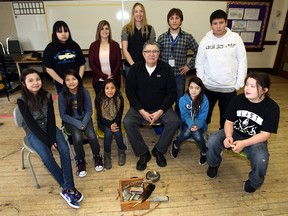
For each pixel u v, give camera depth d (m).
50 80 4.75
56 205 1.64
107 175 1.95
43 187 1.81
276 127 1.54
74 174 1.96
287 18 4.77
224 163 2.13
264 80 1.48
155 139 2.55
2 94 3.94
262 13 4.77
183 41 2.45
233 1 4.57
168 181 1.88
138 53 2.61
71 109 1.93
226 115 1.76
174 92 2.11
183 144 2.44
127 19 4.45
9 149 2.33
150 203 1.65
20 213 1.57
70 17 4.35
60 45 2.23
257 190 1.78
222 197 1.71
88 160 2.16
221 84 2.18
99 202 1.66
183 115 2.08
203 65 2.26
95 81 2.53
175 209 1.61
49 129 1.65
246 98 1.65
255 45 5.06
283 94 3.97
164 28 4.59
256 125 1.63
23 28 4.36
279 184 1.85
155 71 2.04
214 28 2.01
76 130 1.89
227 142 1.63
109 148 2.04
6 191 1.77
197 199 1.69
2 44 4.21
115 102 2.02
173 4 4.43
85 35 4.51
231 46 2.04
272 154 2.24
